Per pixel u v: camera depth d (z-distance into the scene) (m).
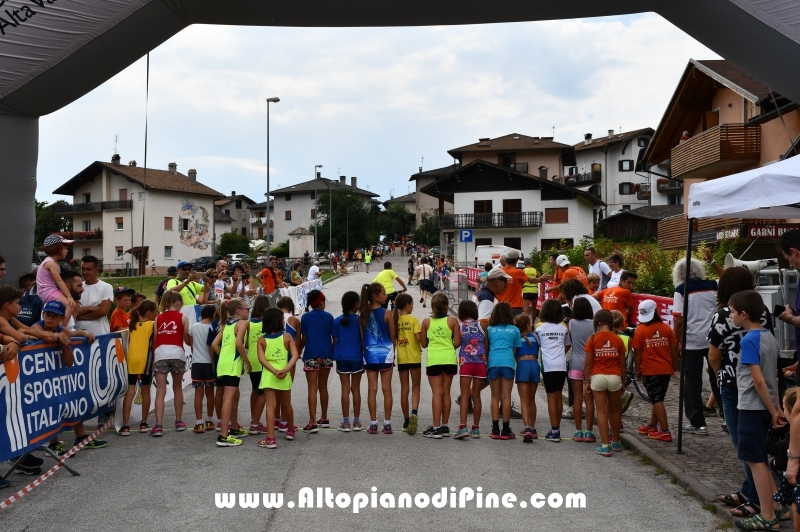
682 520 5.42
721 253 16.41
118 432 8.55
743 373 5.13
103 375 8.07
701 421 8.16
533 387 8.23
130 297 9.50
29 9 8.34
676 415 9.28
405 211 121.88
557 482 6.45
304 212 110.44
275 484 6.37
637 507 5.74
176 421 8.73
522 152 78.44
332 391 11.64
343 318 8.69
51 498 5.97
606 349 7.52
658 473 6.76
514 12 8.91
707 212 6.87
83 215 69.88
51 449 7.39
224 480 6.50
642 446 7.56
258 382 8.45
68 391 7.25
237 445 7.92
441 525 5.31
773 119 19.88
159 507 5.73
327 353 8.68
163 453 7.57
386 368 8.56
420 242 103.75
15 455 6.20
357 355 8.62
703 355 8.16
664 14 8.80
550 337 8.25
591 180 81.38
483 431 8.80
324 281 49.31
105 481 6.48
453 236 62.84
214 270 13.36
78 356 7.50
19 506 5.75
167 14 8.89
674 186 73.69
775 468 5.38
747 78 21.70
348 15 9.00
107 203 67.25
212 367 8.62
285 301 8.73
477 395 8.38
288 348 8.02
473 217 61.66
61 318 7.11
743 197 6.42
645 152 29.45
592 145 82.00
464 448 7.80
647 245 21.34
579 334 8.26
